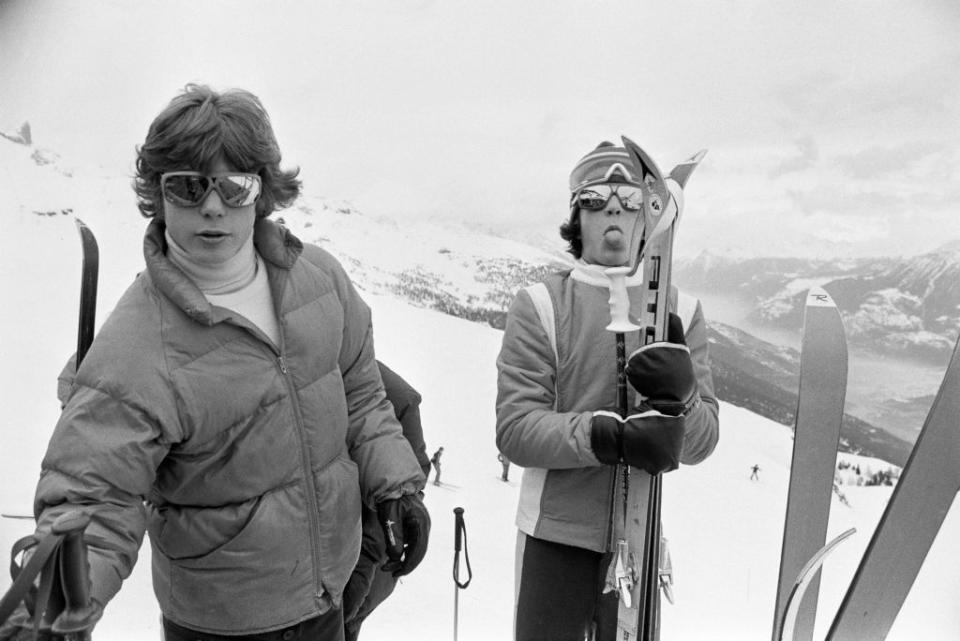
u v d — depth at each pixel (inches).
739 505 263.1
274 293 48.1
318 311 49.2
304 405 48.1
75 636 35.5
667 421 55.8
